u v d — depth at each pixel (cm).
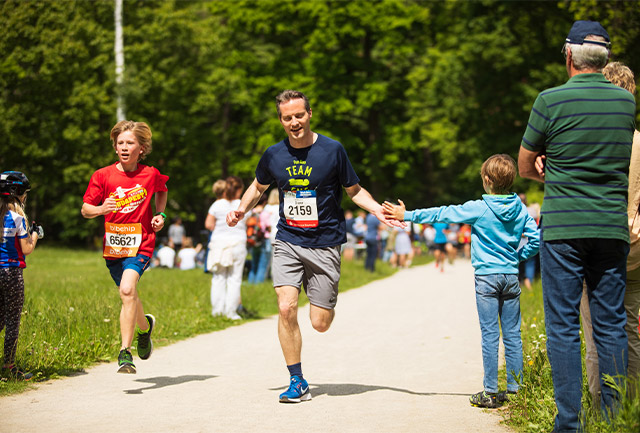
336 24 6962
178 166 7256
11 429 912
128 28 6247
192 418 983
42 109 5656
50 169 6506
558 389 827
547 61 5509
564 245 820
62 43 5194
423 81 7456
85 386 1202
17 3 4834
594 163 817
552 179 834
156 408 1043
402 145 7406
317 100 7088
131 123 1213
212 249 2131
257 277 3133
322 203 1109
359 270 4612
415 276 4444
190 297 2466
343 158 1109
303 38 7294
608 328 830
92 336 1577
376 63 7306
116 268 1209
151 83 6272
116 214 1188
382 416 1001
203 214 8588
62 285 2770
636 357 930
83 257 5375
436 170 9025
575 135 821
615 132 817
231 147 7962
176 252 5681
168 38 6512
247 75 7519
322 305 1131
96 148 6353
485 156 6100
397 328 2025
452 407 1061
